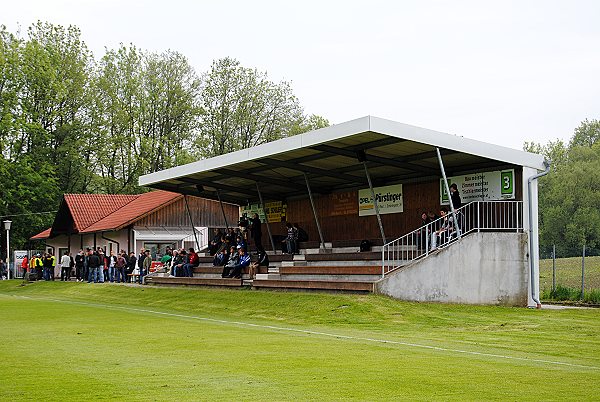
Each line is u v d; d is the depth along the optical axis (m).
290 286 26.19
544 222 72.69
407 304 21.91
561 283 37.00
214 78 69.12
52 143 68.44
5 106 63.06
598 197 70.06
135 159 67.94
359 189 32.56
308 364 11.43
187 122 70.06
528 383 9.73
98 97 68.94
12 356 12.67
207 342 14.55
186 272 35.72
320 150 24.69
